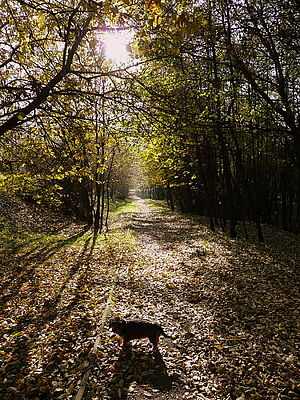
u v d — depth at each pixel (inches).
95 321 248.1
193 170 1125.7
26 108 211.5
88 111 290.2
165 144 407.5
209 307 285.1
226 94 413.1
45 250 522.0
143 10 188.4
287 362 189.6
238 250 536.7
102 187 868.0
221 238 680.4
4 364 187.9
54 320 250.1
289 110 391.5
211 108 511.2
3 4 217.6
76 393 160.9
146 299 304.8
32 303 288.5
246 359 194.7
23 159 263.9
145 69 351.9
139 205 2084.2
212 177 889.5
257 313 267.7
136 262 458.3
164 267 428.8
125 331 200.8
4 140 264.8
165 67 400.8
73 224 916.0
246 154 939.3
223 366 186.7
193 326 245.8
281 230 892.0
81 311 268.7
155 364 191.2
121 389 166.1
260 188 1035.3
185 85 422.0
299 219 966.4
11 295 308.8
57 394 161.0
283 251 548.7
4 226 635.5
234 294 314.8
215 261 454.0
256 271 399.2
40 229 731.4
